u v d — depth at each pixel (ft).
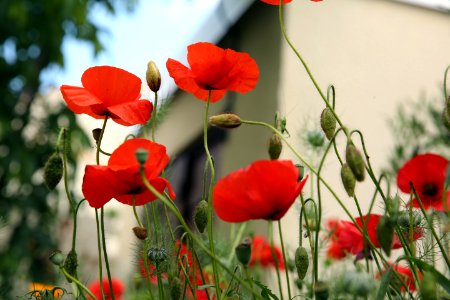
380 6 6.27
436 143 4.72
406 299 2.06
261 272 3.58
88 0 9.70
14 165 8.95
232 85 2.33
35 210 8.72
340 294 2.22
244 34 7.95
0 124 9.04
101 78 2.22
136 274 2.54
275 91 6.63
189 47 2.29
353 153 1.92
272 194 1.95
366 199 4.42
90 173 2.06
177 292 2.10
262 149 7.00
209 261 2.62
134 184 2.08
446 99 2.07
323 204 4.75
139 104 2.23
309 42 6.40
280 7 2.09
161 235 2.35
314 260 2.00
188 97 9.95
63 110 8.97
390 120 5.02
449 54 6.05
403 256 1.79
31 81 9.77
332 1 6.46
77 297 2.09
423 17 6.15
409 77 5.96
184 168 10.11
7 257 8.03
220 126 2.14
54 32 9.84
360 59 6.10
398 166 4.46
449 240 2.22
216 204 1.97
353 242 2.51
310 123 2.98
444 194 1.89
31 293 2.20
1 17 9.46
